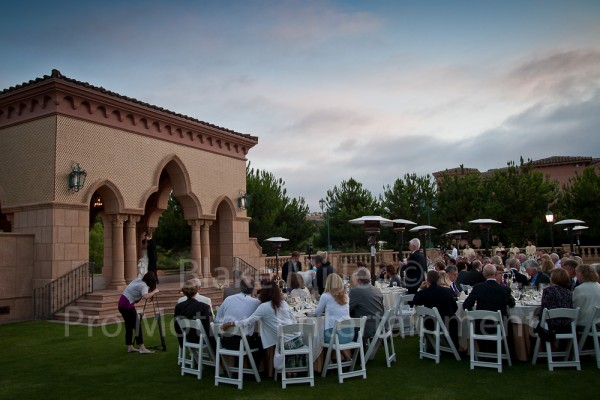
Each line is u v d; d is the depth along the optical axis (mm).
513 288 11078
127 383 7605
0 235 14602
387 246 36781
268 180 32531
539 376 7246
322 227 38031
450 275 11023
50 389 7328
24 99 15984
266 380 7656
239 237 23047
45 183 15430
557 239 33562
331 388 7031
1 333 12562
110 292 15625
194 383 7566
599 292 7684
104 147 16859
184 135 20266
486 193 34281
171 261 35188
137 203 17953
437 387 6883
